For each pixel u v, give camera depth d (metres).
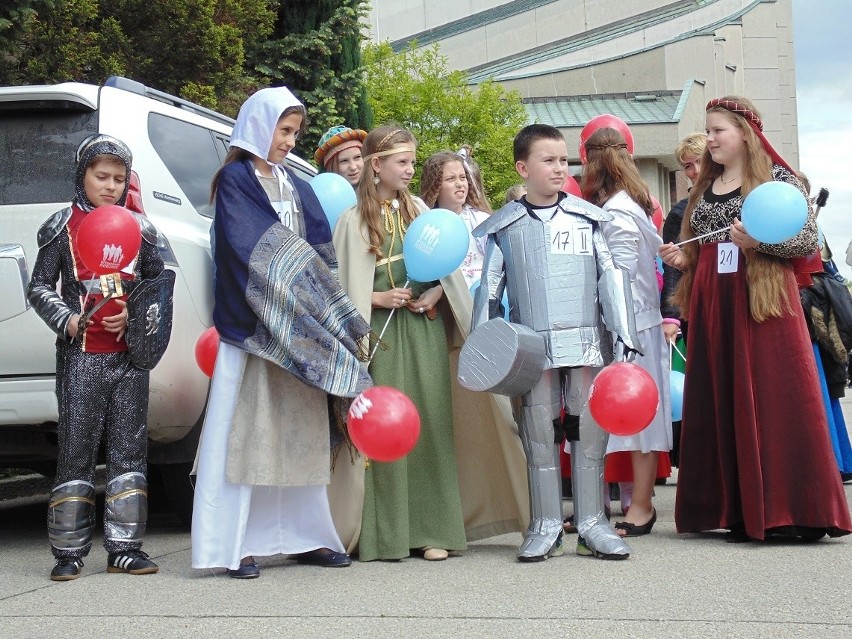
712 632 3.38
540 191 4.86
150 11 12.39
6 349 5.15
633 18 43.25
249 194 4.64
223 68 13.23
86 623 3.71
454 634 3.43
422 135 25.88
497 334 4.59
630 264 5.67
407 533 4.88
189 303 5.53
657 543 5.24
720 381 5.27
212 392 4.61
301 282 4.54
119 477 4.70
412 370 5.06
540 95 37.16
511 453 5.05
